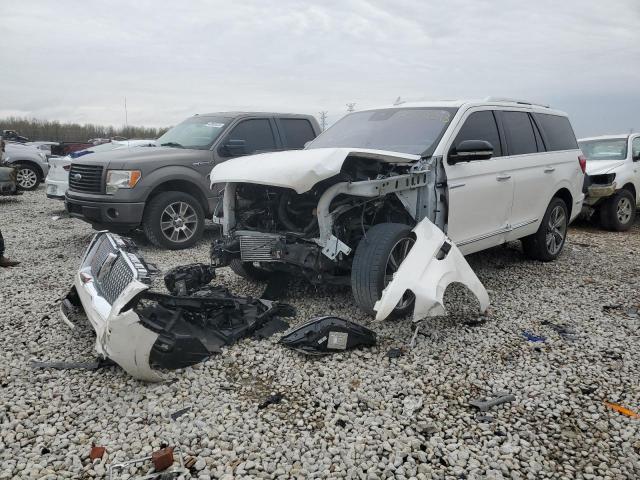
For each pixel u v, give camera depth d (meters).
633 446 2.93
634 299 5.42
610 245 8.39
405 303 4.59
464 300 5.28
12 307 4.92
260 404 3.30
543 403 3.36
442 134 5.13
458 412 3.25
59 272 6.25
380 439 2.97
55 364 3.76
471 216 5.30
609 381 3.65
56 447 2.86
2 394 3.39
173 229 7.52
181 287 4.46
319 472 2.69
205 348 3.81
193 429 3.02
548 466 2.75
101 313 3.54
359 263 4.35
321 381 3.59
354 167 4.59
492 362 3.92
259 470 2.70
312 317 4.70
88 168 7.34
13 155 15.13
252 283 5.73
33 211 11.61
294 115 8.90
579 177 7.14
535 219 6.39
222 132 8.04
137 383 3.53
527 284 5.92
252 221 4.96
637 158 10.28
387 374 3.69
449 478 2.65
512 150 5.98
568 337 4.38
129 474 2.64
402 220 4.98
